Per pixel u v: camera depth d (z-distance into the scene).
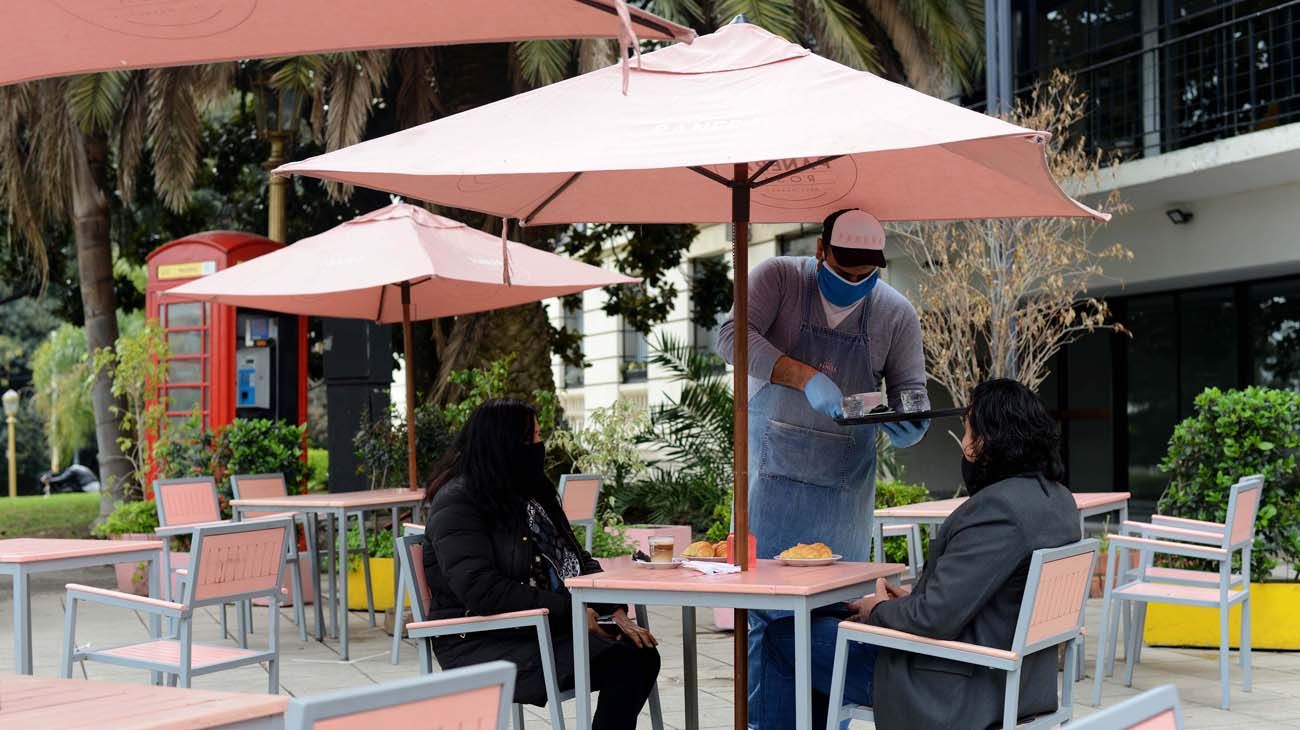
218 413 16.81
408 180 5.60
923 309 15.97
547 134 4.90
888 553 12.76
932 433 24.52
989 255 15.52
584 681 5.50
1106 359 21.70
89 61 3.85
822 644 5.89
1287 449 10.12
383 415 14.16
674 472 18.28
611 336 30.38
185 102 17.08
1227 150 15.43
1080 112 16.03
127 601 6.21
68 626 6.38
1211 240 17.67
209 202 25.08
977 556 4.85
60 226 22.95
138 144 18.11
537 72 15.69
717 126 4.73
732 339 6.69
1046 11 21.09
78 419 50.53
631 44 3.19
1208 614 10.38
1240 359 19.14
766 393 6.91
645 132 4.80
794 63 5.12
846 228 6.20
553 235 20.59
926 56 16.55
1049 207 5.96
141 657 6.32
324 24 3.73
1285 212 16.55
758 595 5.08
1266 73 17.97
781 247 24.44
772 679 6.34
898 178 6.15
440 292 12.54
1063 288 15.67
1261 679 9.19
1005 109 15.45
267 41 3.81
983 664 4.79
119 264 29.44
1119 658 10.11
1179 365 20.31
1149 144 19.28
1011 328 15.23
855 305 6.75
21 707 3.12
